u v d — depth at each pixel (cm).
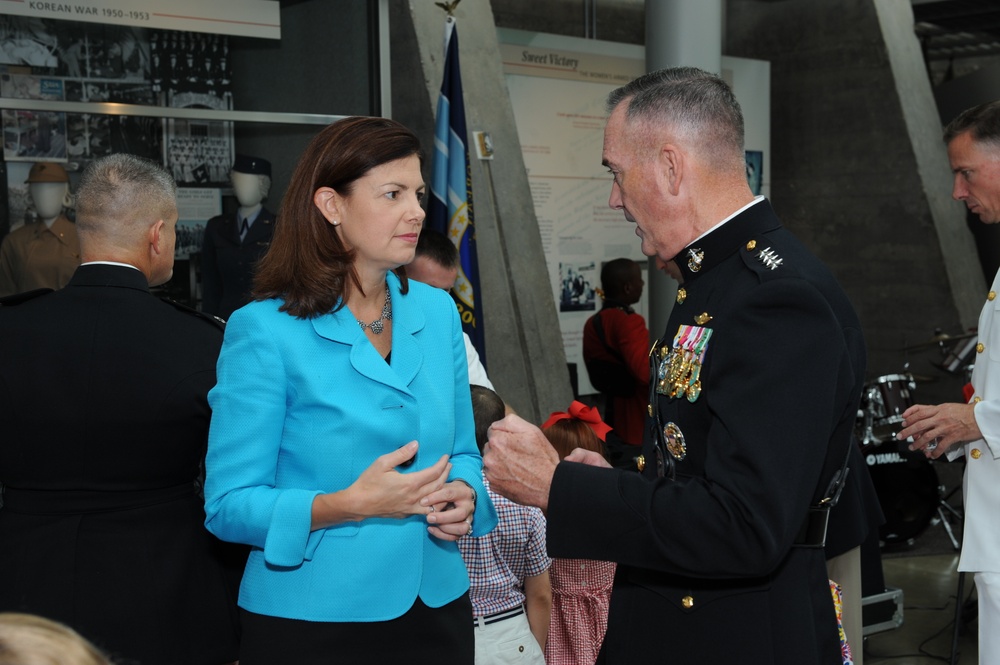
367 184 161
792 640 145
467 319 427
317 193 163
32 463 194
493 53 562
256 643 164
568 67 632
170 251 220
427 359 176
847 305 146
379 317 174
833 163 816
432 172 433
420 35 517
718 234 148
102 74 375
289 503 156
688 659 147
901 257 785
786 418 130
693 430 145
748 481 130
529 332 546
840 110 807
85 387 193
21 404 192
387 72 423
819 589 151
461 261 427
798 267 140
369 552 164
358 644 163
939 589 484
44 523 194
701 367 144
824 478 148
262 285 166
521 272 549
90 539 194
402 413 166
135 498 199
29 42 359
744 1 848
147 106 375
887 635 421
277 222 168
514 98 609
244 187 398
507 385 534
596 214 652
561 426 289
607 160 157
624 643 155
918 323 779
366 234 162
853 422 148
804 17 820
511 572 239
